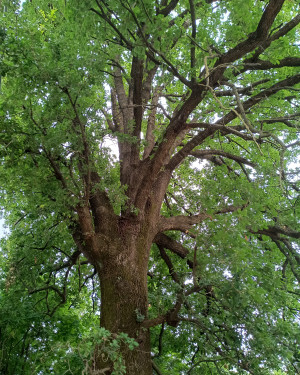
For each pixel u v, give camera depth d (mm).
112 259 6613
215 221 6125
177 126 7215
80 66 5512
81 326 11359
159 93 9562
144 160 8164
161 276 10141
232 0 6012
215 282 5840
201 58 6434
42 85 5500
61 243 10234
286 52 7703
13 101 5965
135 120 7633
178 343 9375
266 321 6121
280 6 5730
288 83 7543
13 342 9320
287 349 5570
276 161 10359
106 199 7672
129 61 10766
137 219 7191
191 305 6586
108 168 7062
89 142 6336
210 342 6395
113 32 6242
